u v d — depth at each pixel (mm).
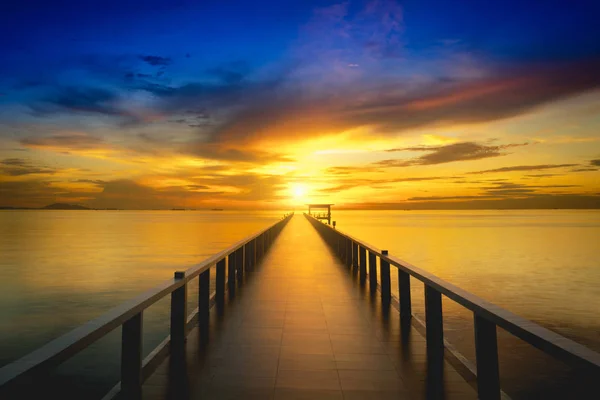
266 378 3531
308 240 19578
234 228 72688
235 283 7527
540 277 19938
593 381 1692
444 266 23781
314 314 5734
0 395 1614
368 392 3275
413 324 5227
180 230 65250
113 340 8461
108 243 38594
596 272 21531
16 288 15703
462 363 3773
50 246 35125
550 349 1946
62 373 6789
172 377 3529
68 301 13445
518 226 89875
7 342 9086
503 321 2402
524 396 6508
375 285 7812
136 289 15523
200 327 5074
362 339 4621
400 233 59250
